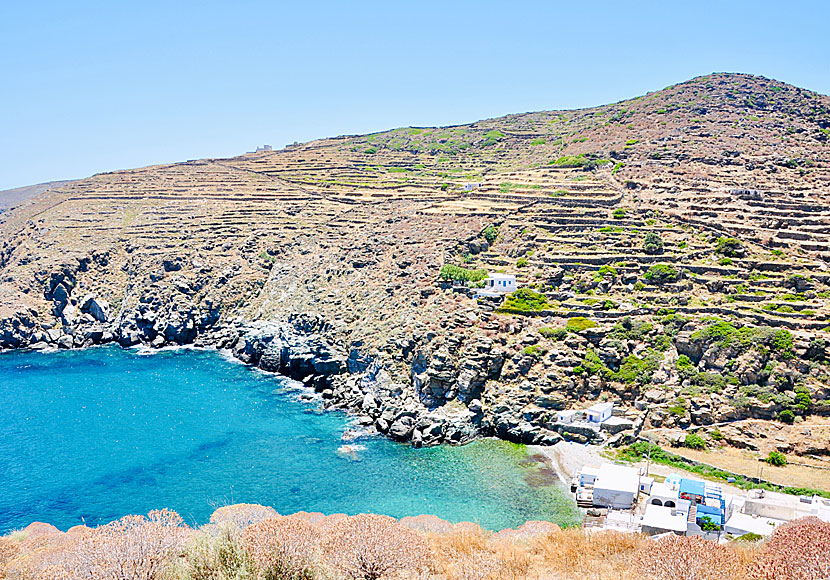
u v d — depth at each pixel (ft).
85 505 326.03
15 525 305.32
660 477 329.11
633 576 148.87
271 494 335.67
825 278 450.30
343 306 548.72
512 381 413.80
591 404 398.62
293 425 437.17
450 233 587.27
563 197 633.20
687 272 484.33
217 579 135.64
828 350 379.96
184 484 349.00
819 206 554.87
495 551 181.06
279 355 565.94
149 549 143.33
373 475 356.38
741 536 264.52
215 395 502.79
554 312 450.30
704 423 371.97
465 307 469.57
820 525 144.46
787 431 354.33
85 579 137.59
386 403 438.81
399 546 154.51
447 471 359.05
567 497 323.78
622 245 527.81
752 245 509.35
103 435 420.77
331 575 141.59
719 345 400.47
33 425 440.45
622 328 432.25
